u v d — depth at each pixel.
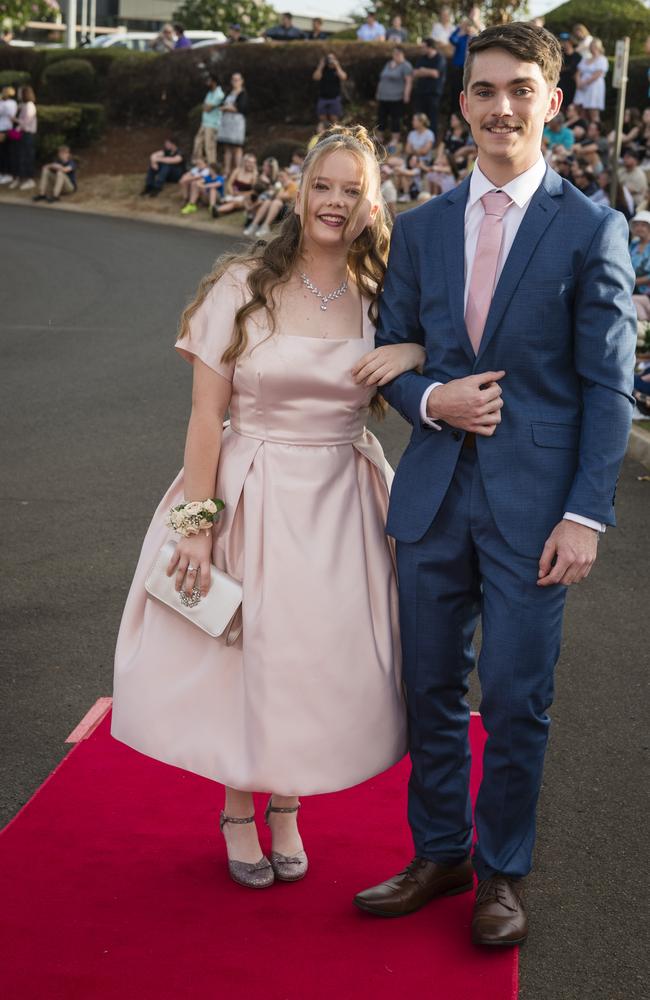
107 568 5.31
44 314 12.14
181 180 20.78
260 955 2.78
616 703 4.18
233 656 2.96
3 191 23.59
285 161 20.47
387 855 3.24
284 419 2.95
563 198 2.75
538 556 2.76
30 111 23.50
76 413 8.23
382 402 3.23
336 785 2.92
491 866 2.90
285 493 2.94
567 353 2.78
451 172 18.08
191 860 3.20
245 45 24.22
